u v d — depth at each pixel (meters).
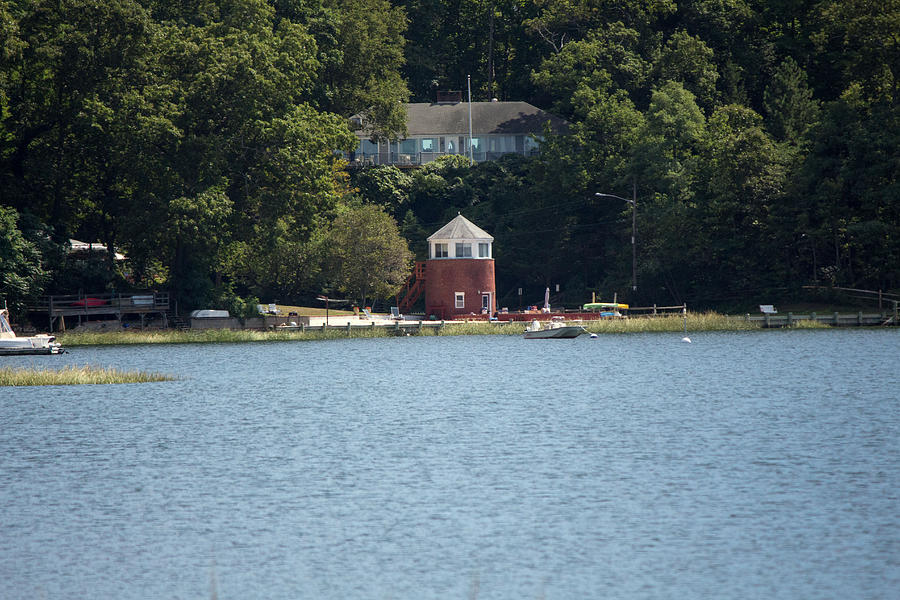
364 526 108.19
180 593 90.50
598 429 163.12
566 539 102.94
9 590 91.75
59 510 115.88
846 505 112.75
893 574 92.19
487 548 100.69
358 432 164.62
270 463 139.75
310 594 89.88
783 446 145.12
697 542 101.38
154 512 114.62
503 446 149.62
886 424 162.00
